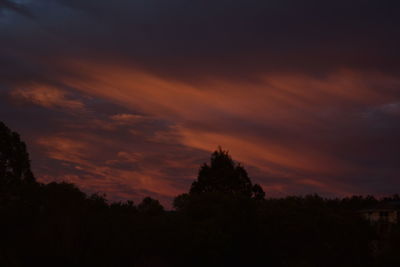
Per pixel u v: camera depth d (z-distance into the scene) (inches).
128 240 1349.7
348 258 1540.4
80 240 1315.2
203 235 1381.6
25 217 1348.4
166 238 1375.5
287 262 1473.9
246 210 1508.4
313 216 1553.9
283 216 1540.4
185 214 1507.1
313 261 1472.7
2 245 1235.2
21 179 1894.7
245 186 2620.6
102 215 1405.0
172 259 1366.9
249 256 1473.9
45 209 1380.4
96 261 1302.9
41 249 1263.5
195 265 1391.5
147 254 1349.7
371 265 1594.5
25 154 1931.6
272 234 1503.4
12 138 1887.3
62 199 1387.8
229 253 1449.3
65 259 1268.5
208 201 1560.0
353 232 1565.0
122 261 1323.8
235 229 1461.6
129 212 1536.7
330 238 1515.7
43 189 1421.0
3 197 1424.7
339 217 1571.1
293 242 1492.4
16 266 1171.9
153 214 1599.4
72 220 1327.5
